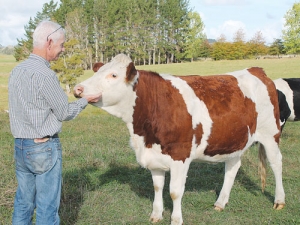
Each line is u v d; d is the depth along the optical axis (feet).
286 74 122.11
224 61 196.24
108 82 13.01
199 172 22.38
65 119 10.95
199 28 250.78
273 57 239.30
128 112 13.88
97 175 21.18
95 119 44.57
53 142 10.94
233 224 15.74
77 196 17.71
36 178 11.06
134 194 18.61
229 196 18.90
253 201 18.37
